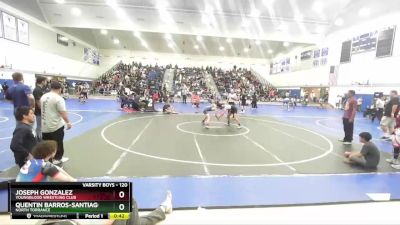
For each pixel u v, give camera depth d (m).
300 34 22.64
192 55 39.59
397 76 16.33
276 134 9.65
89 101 20.52
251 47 35.22
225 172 5.26
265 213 3.67
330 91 23.22
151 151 6.65
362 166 5.93
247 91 29.47
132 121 11.55
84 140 7.59
